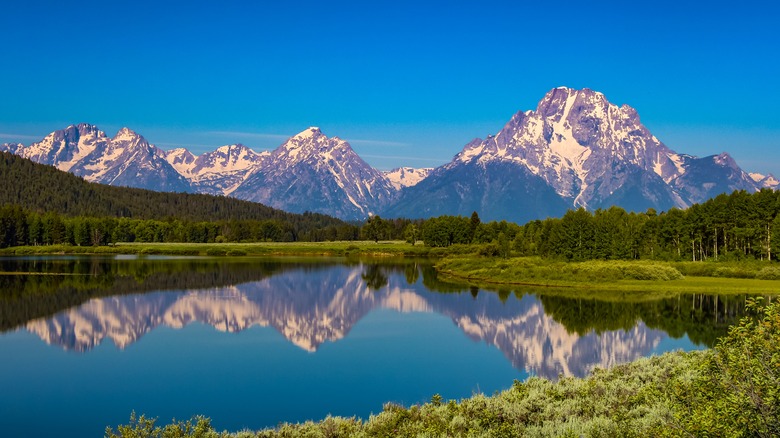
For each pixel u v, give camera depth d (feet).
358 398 134.10
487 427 84.79
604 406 86.28
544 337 199.72
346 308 267.18
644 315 237.25
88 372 157.89
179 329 216.74
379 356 174.81
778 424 51.52
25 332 209.05
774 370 54.24
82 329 214.90
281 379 150.20
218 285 347.97
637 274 338.13
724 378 57.21
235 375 154.40
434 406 101.55
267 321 234.38
